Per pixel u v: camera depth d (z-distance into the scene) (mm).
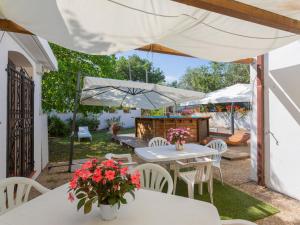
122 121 17844
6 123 3426
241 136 8914
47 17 2070
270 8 2025
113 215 1542
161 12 2072
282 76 3939
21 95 4352
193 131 9781
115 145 9531
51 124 12188
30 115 5047
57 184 4672
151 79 26891
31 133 5074
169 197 1961
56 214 1632
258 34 2713
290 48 3787
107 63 9930
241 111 13094
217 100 8359
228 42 2949
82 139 11242
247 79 18984
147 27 2301
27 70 5270
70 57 9078
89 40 2518
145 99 6004
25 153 4652
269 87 4199
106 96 5645
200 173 3344
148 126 9742
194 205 1794
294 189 3750
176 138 4434
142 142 9211
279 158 4020
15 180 2211
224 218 3086
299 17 2229
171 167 4637
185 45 3088
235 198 3771
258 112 4402
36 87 5523
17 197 2207
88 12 2018
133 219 1556
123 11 2027
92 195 1490
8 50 3680
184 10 2070
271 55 4137
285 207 3436
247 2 1909
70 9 1963
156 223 1502
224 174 5164
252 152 4676
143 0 1893
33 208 1728
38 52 4871
